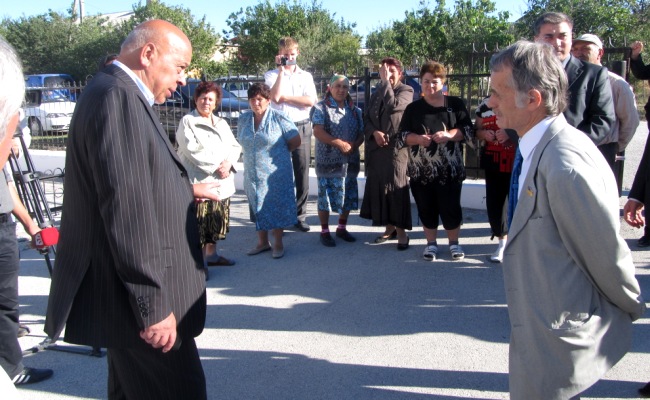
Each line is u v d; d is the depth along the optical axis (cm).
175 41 229
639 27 1473
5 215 298
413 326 390
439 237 581
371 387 319
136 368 236
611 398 295
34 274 524
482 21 1719
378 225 553
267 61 2761
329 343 372
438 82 487
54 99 1134
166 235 219
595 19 1384
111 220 200
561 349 188
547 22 372
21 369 325
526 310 194
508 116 201
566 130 190
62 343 386
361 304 430
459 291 445
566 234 184
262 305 437
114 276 216
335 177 561
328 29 2828
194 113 491
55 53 2923
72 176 215
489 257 516
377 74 711
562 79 193
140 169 203
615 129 495
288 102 611
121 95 206
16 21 3028
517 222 197
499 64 199
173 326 213
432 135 489
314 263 526
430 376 327
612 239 178
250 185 532
